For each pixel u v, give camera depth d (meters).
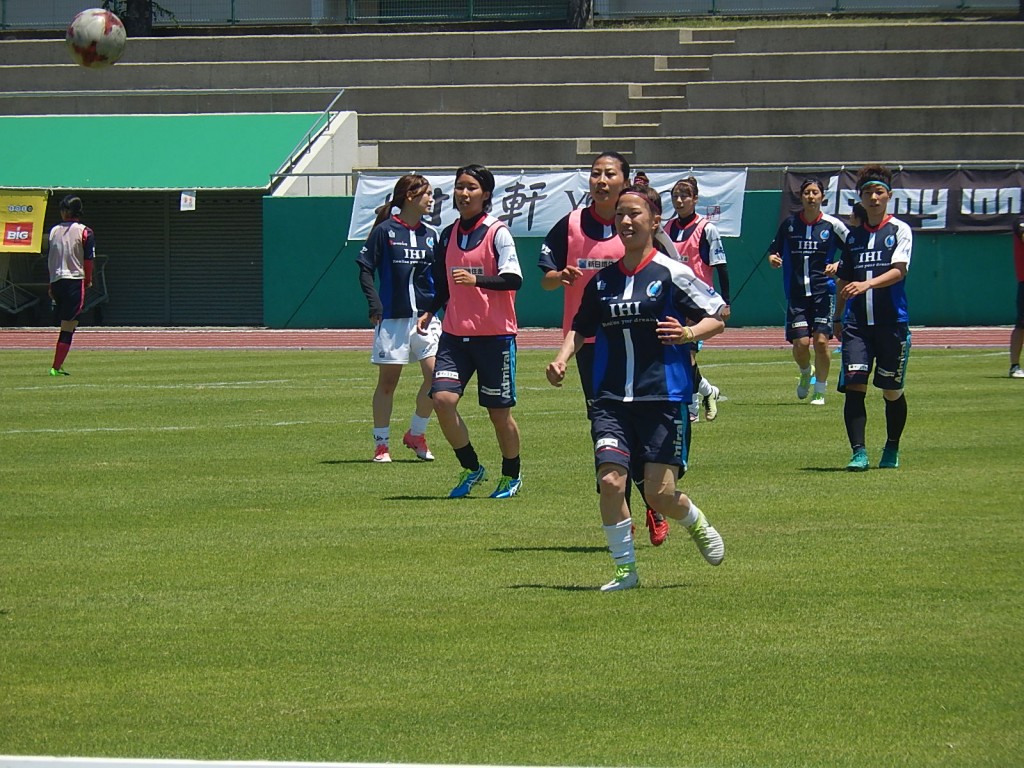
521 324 100.50
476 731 15.76
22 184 106.31
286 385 59.00
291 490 33.19
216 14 143.50
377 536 27.42
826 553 25.16
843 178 95.38
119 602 22.06
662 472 22.30
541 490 33.03
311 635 19.92
